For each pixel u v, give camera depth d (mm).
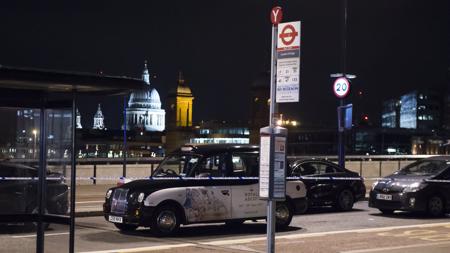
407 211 17859
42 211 7461
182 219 12688
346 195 18500
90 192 22453
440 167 17266
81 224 14852
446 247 11742
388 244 12055
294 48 7129
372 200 17234
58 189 7699
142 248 11141
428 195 16562
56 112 7363
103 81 6598
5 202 7434
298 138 142625
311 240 12508
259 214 13422
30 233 12469
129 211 12438
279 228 14133
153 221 12398
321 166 18344
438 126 196750
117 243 11781
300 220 16094
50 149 7465
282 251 11109
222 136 130875
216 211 12945
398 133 154875
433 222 15789
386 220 16203
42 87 6770
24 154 7477
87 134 107812
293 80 7109
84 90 7055
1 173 7438
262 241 12242
